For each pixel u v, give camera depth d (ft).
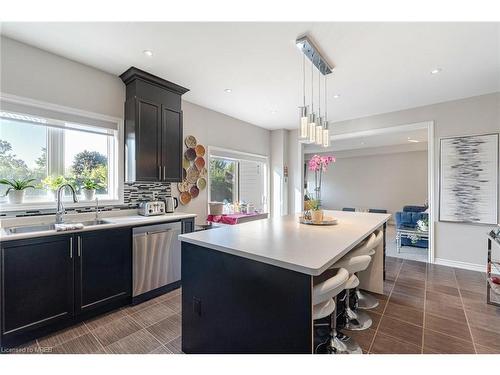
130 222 8.16
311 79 9.92
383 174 29.37
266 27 6.67
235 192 16.56
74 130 8.73
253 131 17.31
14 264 5.89
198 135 13.32
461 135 12.13
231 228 7.10
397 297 8.93
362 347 6.09
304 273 3.85
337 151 30.48
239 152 16.06
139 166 9.34
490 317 7.50
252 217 13.82
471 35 6.97
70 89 8.40
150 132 9.69
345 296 7.08
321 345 6.12
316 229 6.93
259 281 4.52
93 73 8.96
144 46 7.60
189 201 12.82
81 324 7.07
